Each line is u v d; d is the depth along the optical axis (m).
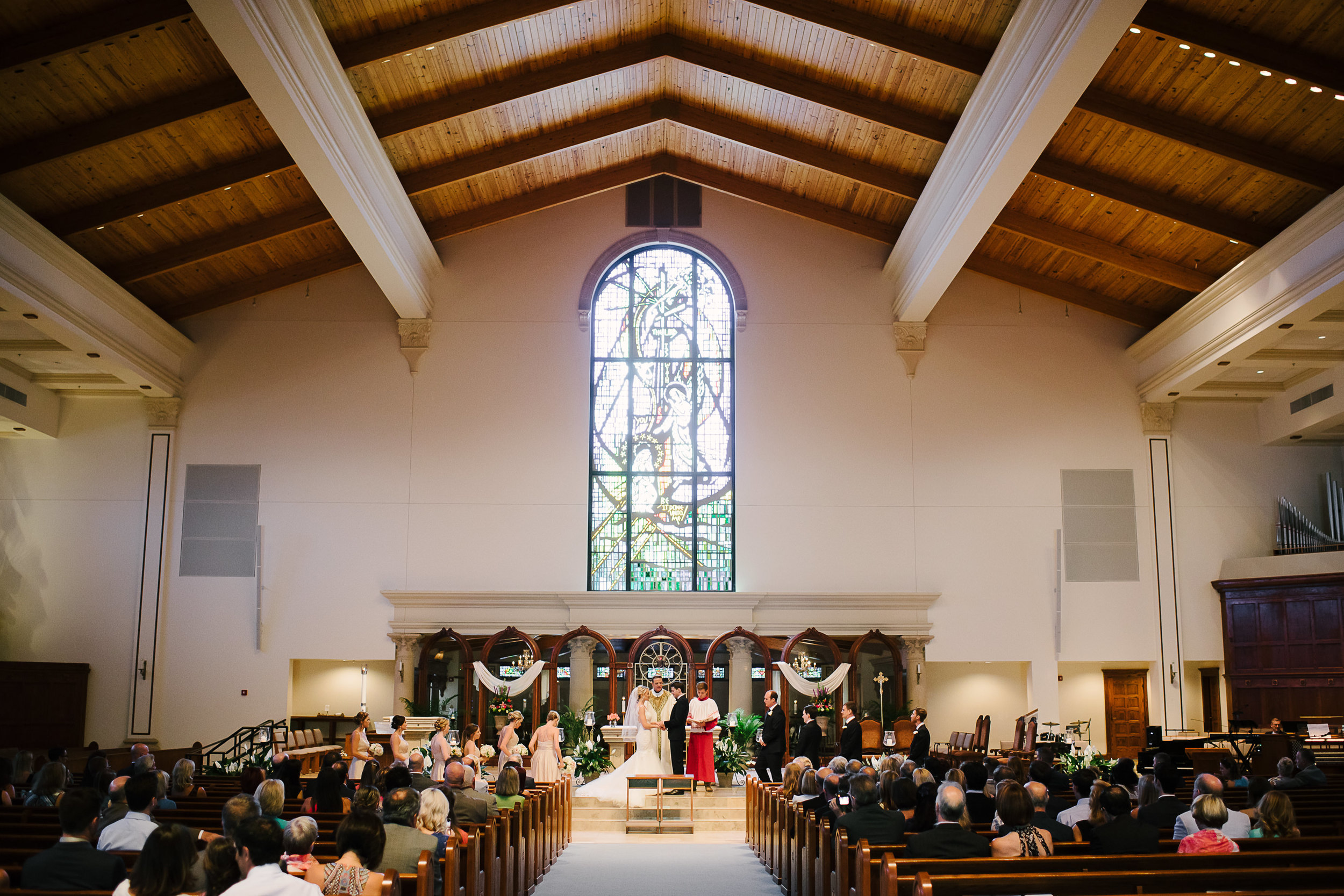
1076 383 21.09
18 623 19.89
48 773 8.28
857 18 15.16
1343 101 13.61
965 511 20.69
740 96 18.23
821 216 21.06
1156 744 17.89
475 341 21.12
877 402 21.02
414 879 5.69
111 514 20.33
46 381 19.89
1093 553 20.56
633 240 21.52
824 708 19.28
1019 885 4.96
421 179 18.59
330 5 13.92
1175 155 15.98
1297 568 19.38
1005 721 22.12
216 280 20.34
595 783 16.52
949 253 17.58
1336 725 16.95
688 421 21.16
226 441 20.66
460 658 20.28
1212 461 20.94
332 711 21.91
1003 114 14.30
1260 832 7.16
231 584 20.17
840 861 6.76
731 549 20.70
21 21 12.62
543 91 16.98
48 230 15.63
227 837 5.06
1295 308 15.66
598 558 20.62
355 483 20.61
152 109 14.69
